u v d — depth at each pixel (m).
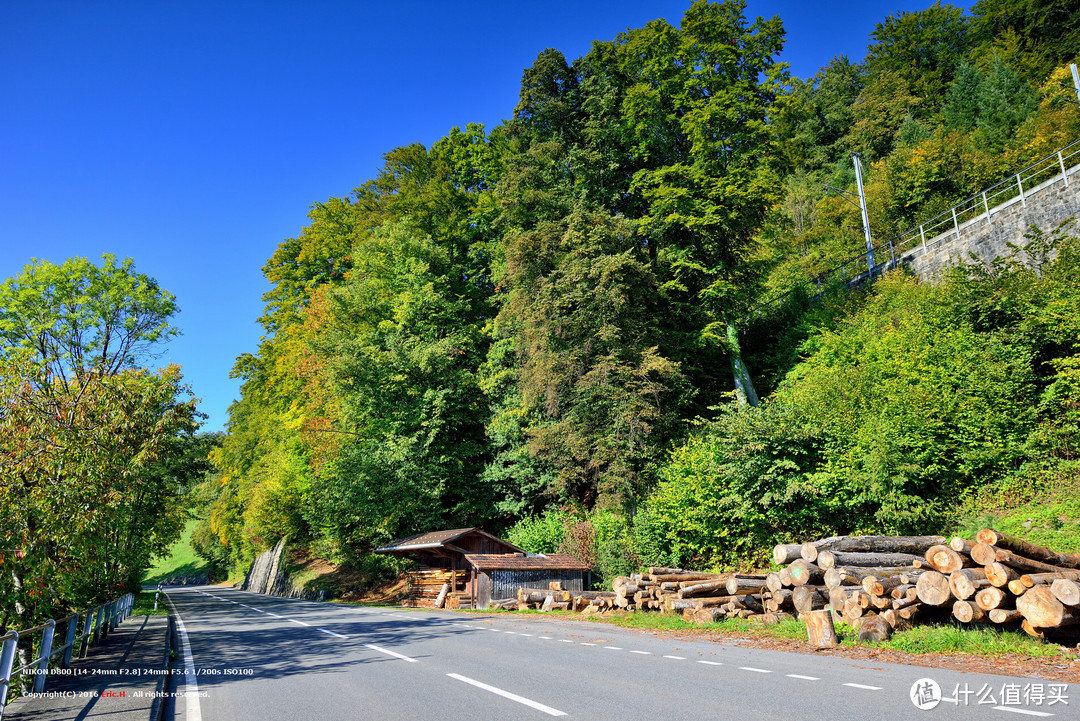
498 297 34.12
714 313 28.56
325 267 53.28
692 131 28.44
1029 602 8.49
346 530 34.19
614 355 25.20
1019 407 16.80
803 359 28.59
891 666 8.17
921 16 62.97
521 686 7.67
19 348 22.45
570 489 28.34
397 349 34.06
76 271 25.12
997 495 16.06
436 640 12.81
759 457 18.31
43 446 11.24
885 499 16.64
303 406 42.94
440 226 45.72
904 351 19.81
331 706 6.91
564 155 33.47
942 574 9.65
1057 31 50.97
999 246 24.56
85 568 12.70
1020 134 39.50
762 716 5.79
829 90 66.19
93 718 6.34
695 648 10.66
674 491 20.45
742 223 29.12
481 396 34.12
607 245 27.16
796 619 12.05
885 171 45.31
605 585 23.16
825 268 40.22
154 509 25.66
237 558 71.31
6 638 6.46
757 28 29.89
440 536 25.16
